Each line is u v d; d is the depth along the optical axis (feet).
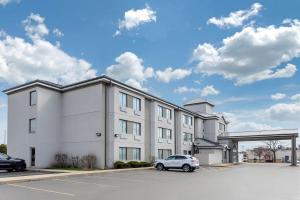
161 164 98.68
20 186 50.52
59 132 105.40
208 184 57.36
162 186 52.90
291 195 43.78
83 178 66.03
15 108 107.76
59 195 41.32
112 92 100.12
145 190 47.26
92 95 100.27
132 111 108.99
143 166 105.29
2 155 81.87
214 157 158.30
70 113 105.09
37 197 39.63
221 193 45.09
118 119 100.58
